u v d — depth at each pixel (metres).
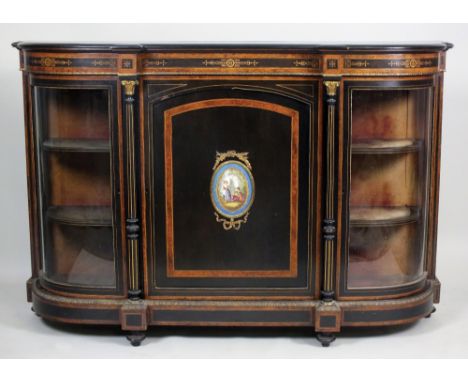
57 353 3.16
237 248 3.22
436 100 3.40
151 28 4.00
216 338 3.30
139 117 3.15
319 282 3.23
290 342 3.26
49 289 3.32
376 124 3.22
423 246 3.39
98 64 3.09
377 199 3.30
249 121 3.16
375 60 3.07
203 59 3.12
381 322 3.22
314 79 3.12
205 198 3.21
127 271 3.23
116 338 3.31
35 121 3.33
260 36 4.03
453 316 3.52
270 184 3.19
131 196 3.17
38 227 3.46
